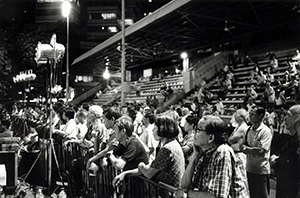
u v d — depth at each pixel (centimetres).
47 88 697
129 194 368
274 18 1984
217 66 2528
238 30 2312
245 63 2247
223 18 1984
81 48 4953
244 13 1911
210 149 260
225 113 1591
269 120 1001
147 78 3728
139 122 890
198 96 1994
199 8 1725
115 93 3784
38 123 981
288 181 430
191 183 265
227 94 1975
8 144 638
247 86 1933
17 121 1284
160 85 3033
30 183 719
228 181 238
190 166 267
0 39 4003
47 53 621
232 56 2583
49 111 670
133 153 388
